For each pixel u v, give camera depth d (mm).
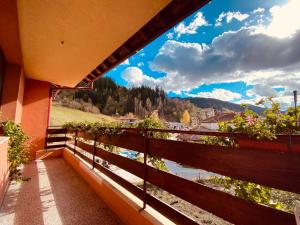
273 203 1516
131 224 2354
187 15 2881
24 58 5176
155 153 2232
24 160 4500
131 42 4293
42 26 3670
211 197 1521
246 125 1466
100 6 3018
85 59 5129
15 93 5094
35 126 6992
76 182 4215
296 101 1329
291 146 1186
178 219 1837
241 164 1313
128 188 2756
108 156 3479
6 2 2795
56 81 7395
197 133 1657
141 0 2811
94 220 2602
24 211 2844
